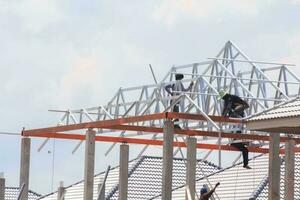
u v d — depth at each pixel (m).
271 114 84.25
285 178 97.81
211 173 129.25
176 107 95.94
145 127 101.19
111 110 102.56
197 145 107.25
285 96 96.31
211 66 97.25
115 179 137.62
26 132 110.44
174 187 137.25
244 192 117.69
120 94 101.06
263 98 95.81
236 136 99.31
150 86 98.38
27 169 110.38
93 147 100.81
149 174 140.00
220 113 95.94
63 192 124.31
